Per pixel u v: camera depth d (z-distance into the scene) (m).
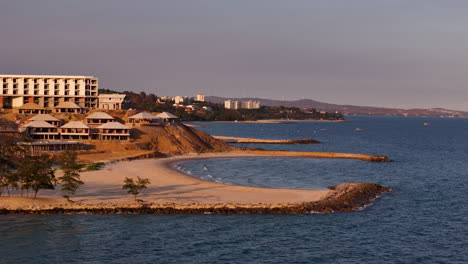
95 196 102.50
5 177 99.50
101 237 79.44
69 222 86.69
